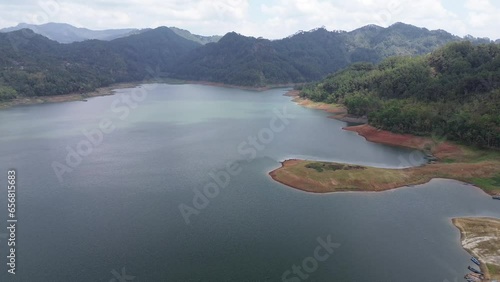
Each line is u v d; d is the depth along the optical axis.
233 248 65.75
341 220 76.81
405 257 63.44
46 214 78.50
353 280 56.94
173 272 58.78
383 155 125.00
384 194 91.19
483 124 119.94
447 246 67.31
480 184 96.81
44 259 61.94
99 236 69.44
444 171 104.44
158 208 81.88
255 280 56.84
